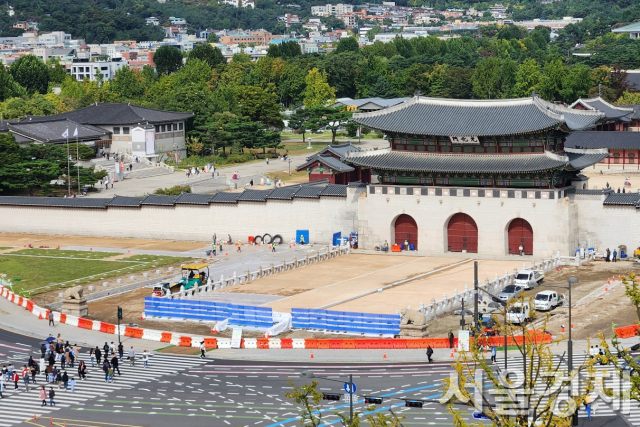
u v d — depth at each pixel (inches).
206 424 5477.4
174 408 5777.6
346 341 6968.5
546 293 7682.1
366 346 6948.8
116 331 7504.9
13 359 6904.5
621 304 7755.9
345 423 4650.6
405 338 6993.1
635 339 6776.6
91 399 6008.9
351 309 7829.7
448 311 7780.5
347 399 5251.0
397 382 6067.9
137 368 6643.7
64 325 7805.1
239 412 5659.5
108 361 6501.0
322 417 5511.8
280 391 6018.7
